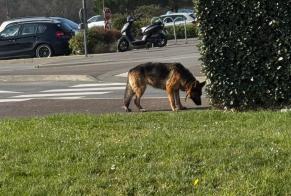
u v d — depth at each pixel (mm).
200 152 6969
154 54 25516
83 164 6730
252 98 10695
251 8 10391
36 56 28297
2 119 10938
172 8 70750
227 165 6406
